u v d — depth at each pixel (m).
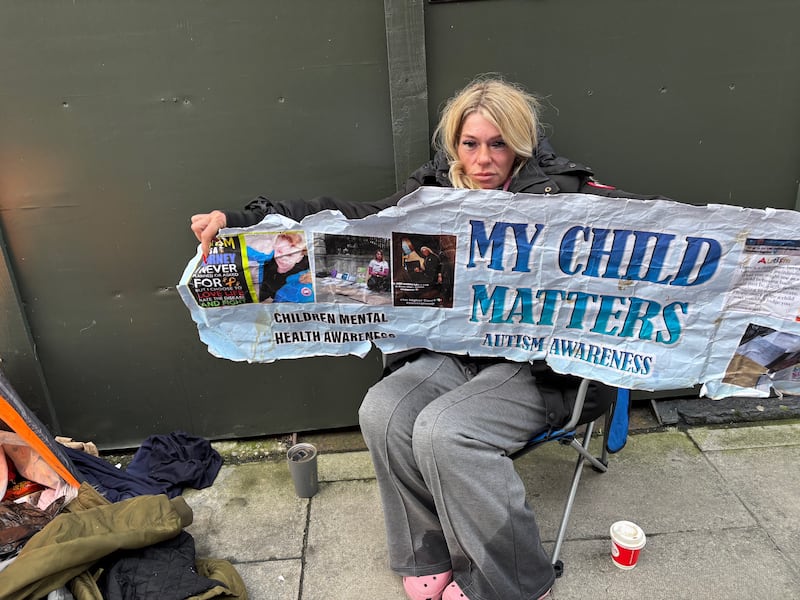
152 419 2.56
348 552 1.99
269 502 2.24
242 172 2.24
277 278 1.71
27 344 2.36
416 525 1.76
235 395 2.54
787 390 1.69
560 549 1.88
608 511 2.10
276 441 2.61
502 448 1.65
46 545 1.65
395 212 1.64
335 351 1.84
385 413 1.69
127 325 2.42
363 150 2.22
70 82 2.10
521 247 1.66
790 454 2.32
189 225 2.29
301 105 2.17
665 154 2.26
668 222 1.57
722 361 1.68
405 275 1.72
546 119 2.20
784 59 2.15
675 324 1.67
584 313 1.71
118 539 1.71
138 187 2.23
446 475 1.56
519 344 1.79
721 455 2.35
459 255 1.69
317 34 2.09
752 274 1.58
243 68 2.12
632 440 2.47
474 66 2.14
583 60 2.14
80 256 2.31
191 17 2.05
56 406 2.51
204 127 2.17
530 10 2.08
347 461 2.45
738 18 2.10
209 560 1.88
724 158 2.28
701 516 2.05
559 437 1.80
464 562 1.68
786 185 2.32
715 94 2.19
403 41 2.05
